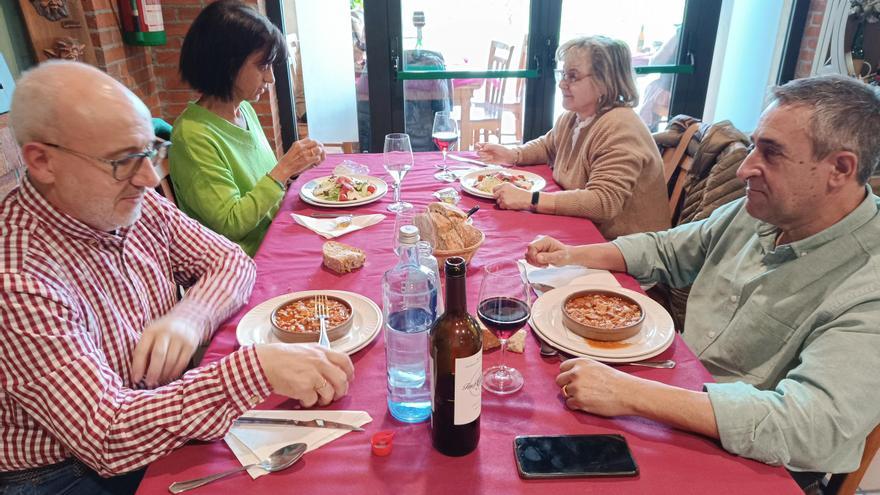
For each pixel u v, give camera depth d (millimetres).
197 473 779
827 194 1021
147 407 819
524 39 3342
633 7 3312
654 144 1944
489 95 3488
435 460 793
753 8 3369
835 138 960
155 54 2990
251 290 1264
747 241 1262
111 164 905
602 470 766
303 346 895
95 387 833
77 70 884
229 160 1826
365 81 3404
